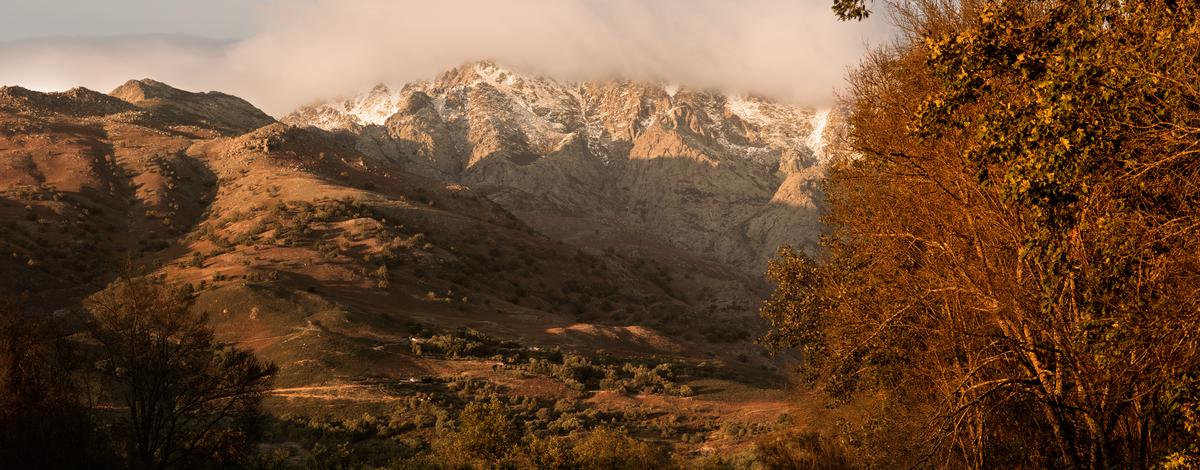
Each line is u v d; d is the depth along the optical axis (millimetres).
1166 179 9508
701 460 50438
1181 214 9500
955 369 16500
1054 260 10070
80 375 35094
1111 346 9828
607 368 94938
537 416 75375
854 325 18219
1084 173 9320
